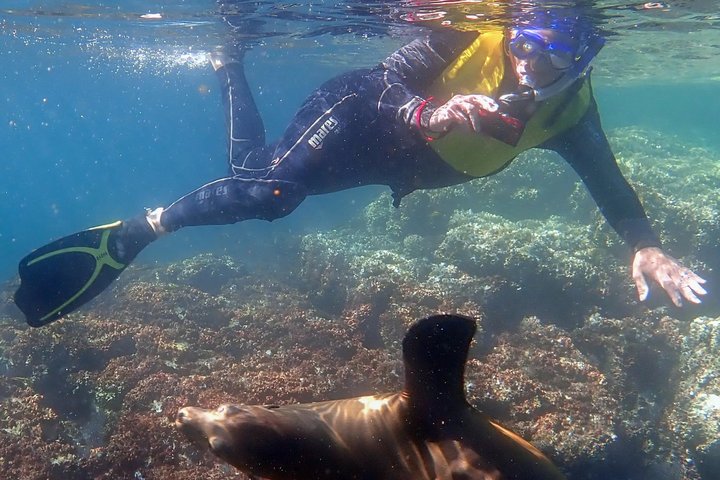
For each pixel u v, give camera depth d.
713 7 3.25
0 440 1.96
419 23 3.37
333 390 2.26
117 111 31.36
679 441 2.25
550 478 0.79
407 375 0.83
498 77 1.36
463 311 2.82
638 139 6.46
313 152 1.43
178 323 3.04
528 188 4.60
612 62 7.09
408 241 4.37
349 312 3.01
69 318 2.67
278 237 6.11
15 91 15.88
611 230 3.38
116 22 4.81
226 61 2.14
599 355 2.72
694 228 3.29
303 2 3.42
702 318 2.67
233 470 1.83
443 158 1.37
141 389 2.22
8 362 2.46
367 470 0.78
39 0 4.14
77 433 2.19
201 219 1.60
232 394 2.17
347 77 1.49
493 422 0.88
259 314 3.03
